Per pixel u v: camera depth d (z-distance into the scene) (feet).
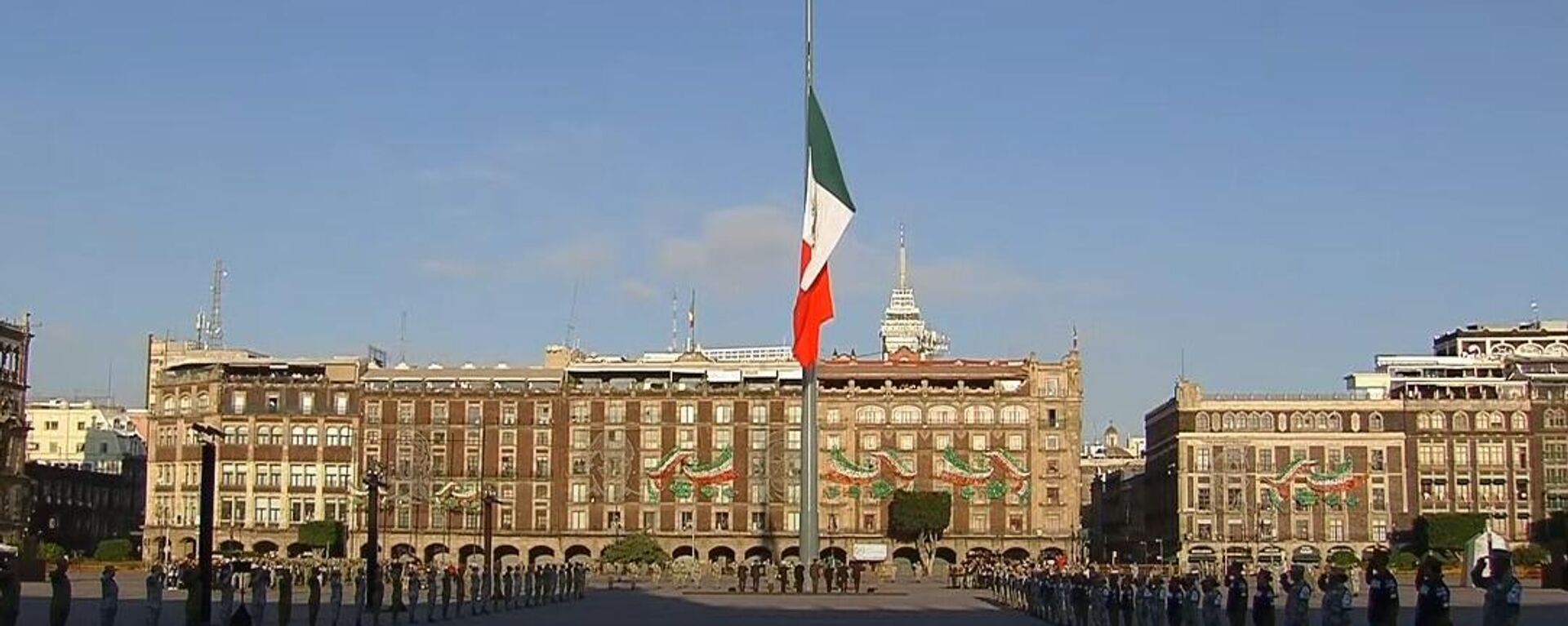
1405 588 504.02
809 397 414.21
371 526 292.20
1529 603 384.27
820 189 396.57
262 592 244.42
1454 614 328.29
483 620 290.15
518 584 354.54
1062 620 279.49
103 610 212.02
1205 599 201.46
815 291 403.54
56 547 596.70
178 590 427.33
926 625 283.38
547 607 352.69
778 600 399.85
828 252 397.19
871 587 520.42
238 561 524.11
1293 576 186.19
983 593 456.45
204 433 211.20
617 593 459.32
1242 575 206.59
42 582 487.61
